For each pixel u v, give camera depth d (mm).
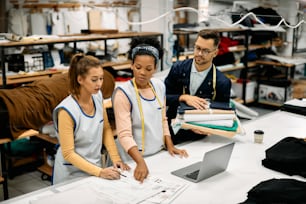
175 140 2266
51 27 4477
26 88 3041
